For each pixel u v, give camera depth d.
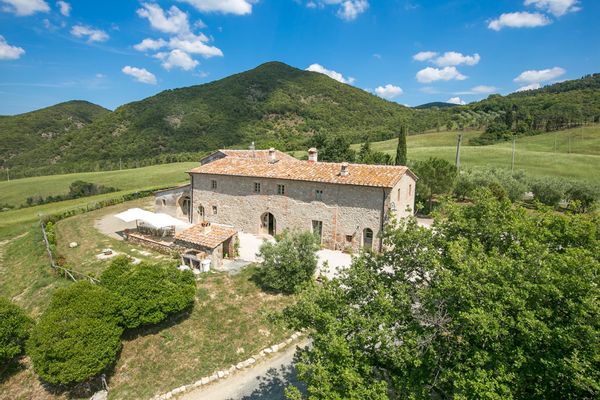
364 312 11.81
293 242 24.38
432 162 47.97
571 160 80.62
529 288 9.72
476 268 9.95
